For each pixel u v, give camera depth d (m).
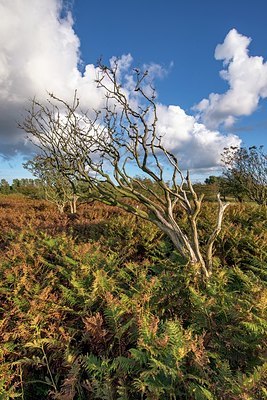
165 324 3.29
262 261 5.62
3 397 2.96
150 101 4.65
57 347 3.44
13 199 24.58
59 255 5.76
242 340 2.99
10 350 3.36
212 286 4.17
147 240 6.86
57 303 4.02
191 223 4.86
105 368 2.85
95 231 8.46
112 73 4.84
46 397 3.28
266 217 8.41
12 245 6.56
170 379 2.60
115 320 3.33
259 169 20.36
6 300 4.26
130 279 4.77
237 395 2.25
